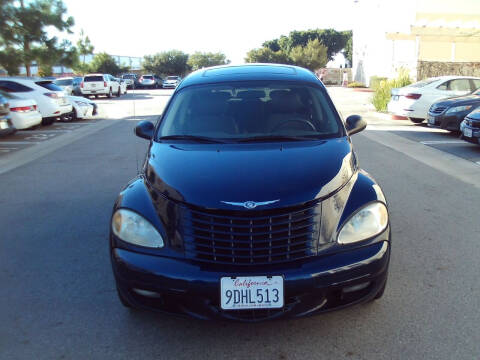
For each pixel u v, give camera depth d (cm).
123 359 287
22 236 500
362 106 2080
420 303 338
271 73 447
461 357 277
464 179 690
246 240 279
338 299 290
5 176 787
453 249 434
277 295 272
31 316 337
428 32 2434
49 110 1455
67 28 1238
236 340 303
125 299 314
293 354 286
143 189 324
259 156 332
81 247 465
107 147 1055
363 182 323
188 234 286
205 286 274
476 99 1088
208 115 399
